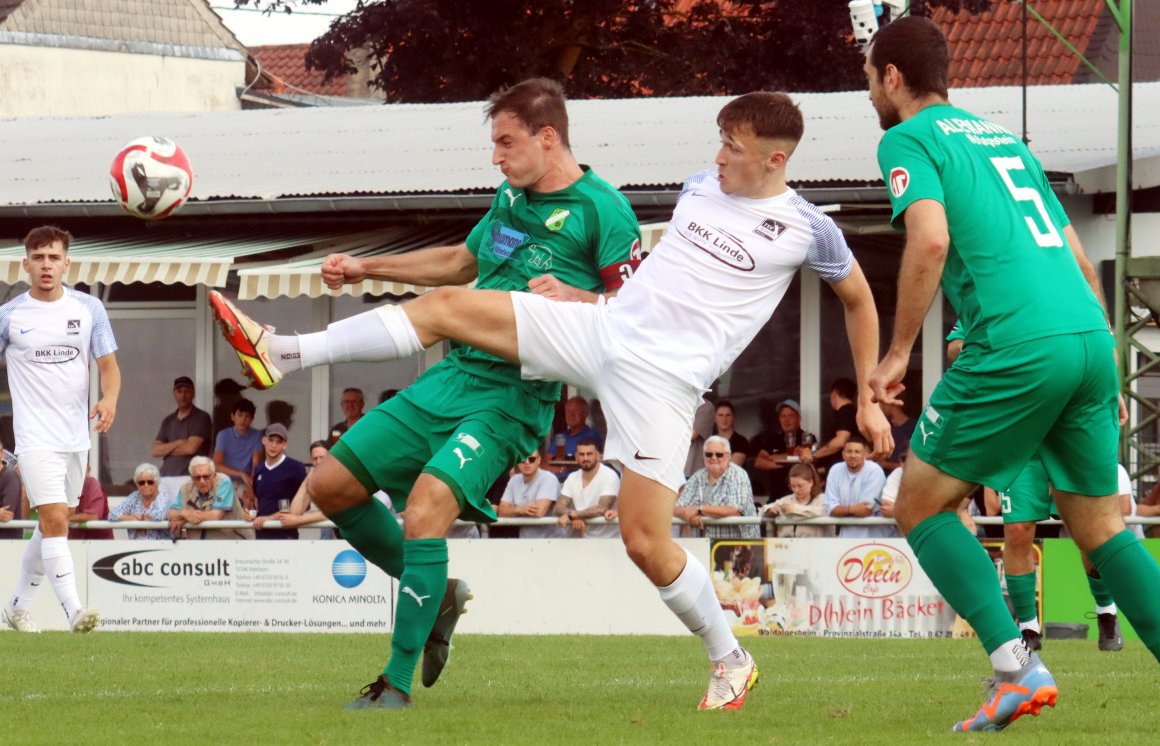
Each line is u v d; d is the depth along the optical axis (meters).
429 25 44.19
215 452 23.11
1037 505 14.68
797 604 17.00
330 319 25.34
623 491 8.73
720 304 8.66
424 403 9.36
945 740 7.44
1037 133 23.81
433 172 24.02
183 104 58.12
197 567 17.73
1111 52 49.56
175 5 58.47
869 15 21.83
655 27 46.00
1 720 8.34
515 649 14.04
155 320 25.67
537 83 9.41
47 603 18.08
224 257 21.34
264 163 25.78
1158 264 20.98
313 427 25.03
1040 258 7.78
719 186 8.85
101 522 19.22
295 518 18.78
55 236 14.45
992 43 50.72
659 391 8.61
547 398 9.36
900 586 16.75
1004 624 7.79
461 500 8.99
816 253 8.80
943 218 7.71
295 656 12.96
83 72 55.81
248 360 8.57
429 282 9.98
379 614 17.31
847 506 18.03
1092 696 9.68
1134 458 23.00
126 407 25.78
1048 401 7.69
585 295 9.08
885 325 23.03
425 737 7.60
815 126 25.17
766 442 21.83
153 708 8.91
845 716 8.59
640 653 13.55
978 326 7.77
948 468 7.88
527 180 9.36
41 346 14.24
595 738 7.58
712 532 18.23
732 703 8.99
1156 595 8.07
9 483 20.50
